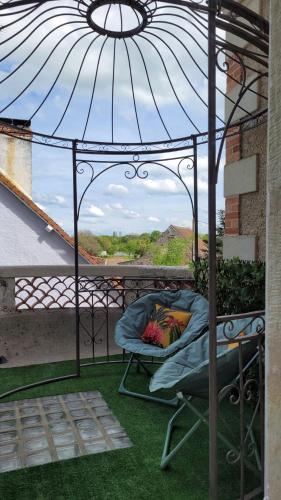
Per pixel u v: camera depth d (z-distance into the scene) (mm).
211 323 1392
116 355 3678
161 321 2797
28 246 6363
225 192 3260
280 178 1052
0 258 6250
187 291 3053
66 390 2787
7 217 6336
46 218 6367
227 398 2488
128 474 1773
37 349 3639
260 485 1646
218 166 1423
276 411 1087
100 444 2041
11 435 2145
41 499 1606
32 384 2850
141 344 2631
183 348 2242
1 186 6328
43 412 2436
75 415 2389
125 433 2158
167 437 1990
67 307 3783
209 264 1393
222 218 4062
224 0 1350
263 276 2258
